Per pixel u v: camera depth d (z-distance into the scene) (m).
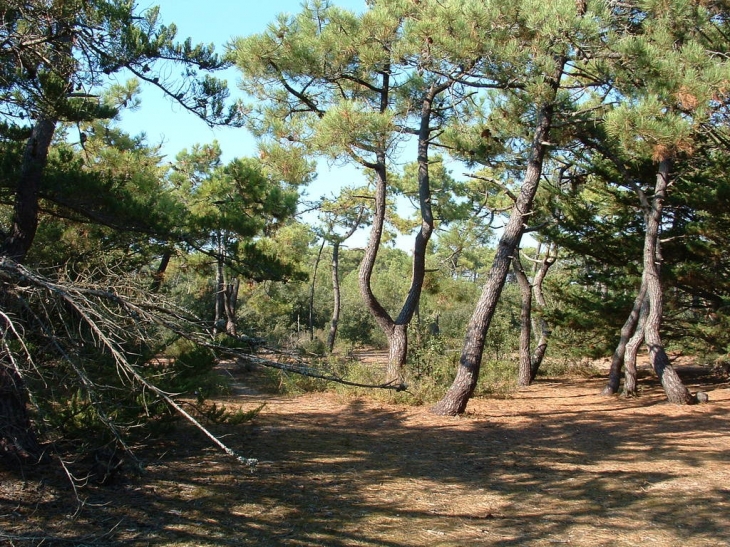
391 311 35.56
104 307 4.20
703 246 15.72
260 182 11.80
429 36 10.31
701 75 9.85
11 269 4.20
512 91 12.12
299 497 6.08
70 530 4.68
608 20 9.80
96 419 5.32
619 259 17.42
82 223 7.71
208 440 8.22
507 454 8.52
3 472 5.69
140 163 10.08
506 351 21.81
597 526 5.57
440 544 5.02
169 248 7.89
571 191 17.08
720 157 14.95
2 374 5.52
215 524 5.11
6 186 6.31
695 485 6.99
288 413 11.14
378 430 9.98
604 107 10.98
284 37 11.95
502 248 11.59
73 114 5.91
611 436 9.91
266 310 21.80
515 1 9.73
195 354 6.73
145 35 5.86
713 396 14.66
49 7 5.52
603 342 19.45
